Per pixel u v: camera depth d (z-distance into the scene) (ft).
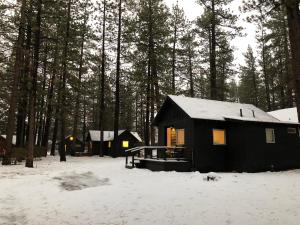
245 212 25.34
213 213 25.29
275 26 100.01
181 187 37.27
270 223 22.34
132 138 140.15
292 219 23.07
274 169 58.49
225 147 60.39
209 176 43.83
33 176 43.88
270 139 60.03
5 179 40.55
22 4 60.64
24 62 65.41
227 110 65.62
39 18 62.64
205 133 58.49
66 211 26.18
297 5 33.01
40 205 27.99
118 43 98.73
